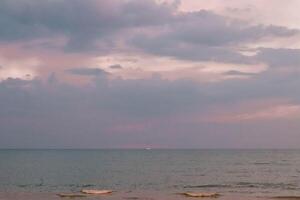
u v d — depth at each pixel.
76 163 128.88
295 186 61.91
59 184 64.88
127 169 101.31
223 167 109.44
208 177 78.38
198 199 46.25
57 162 134.88
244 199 46.16
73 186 62.12
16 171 91.00
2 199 45.66
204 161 146.12
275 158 173.25
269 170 96.69
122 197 47.59
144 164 125.81
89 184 65.25
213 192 53.41
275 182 68.12
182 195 49.78
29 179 72.62
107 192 51.59
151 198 46.75
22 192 53.03
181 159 165.62
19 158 169.50
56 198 46.44
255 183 66.62
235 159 163.25
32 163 126.75
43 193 51.69
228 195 50.06
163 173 88.62
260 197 48.03
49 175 81.31
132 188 59.56
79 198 46.47
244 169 100.56
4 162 132.38
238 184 65.12
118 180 72.38
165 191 55.22
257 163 129.88
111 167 109.19
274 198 47.06
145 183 67.38
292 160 151.75
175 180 72.56
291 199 46.47
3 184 64.19
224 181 70.25
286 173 87.56
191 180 72.56
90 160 153.12
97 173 87.69
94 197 47.44
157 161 147.12
